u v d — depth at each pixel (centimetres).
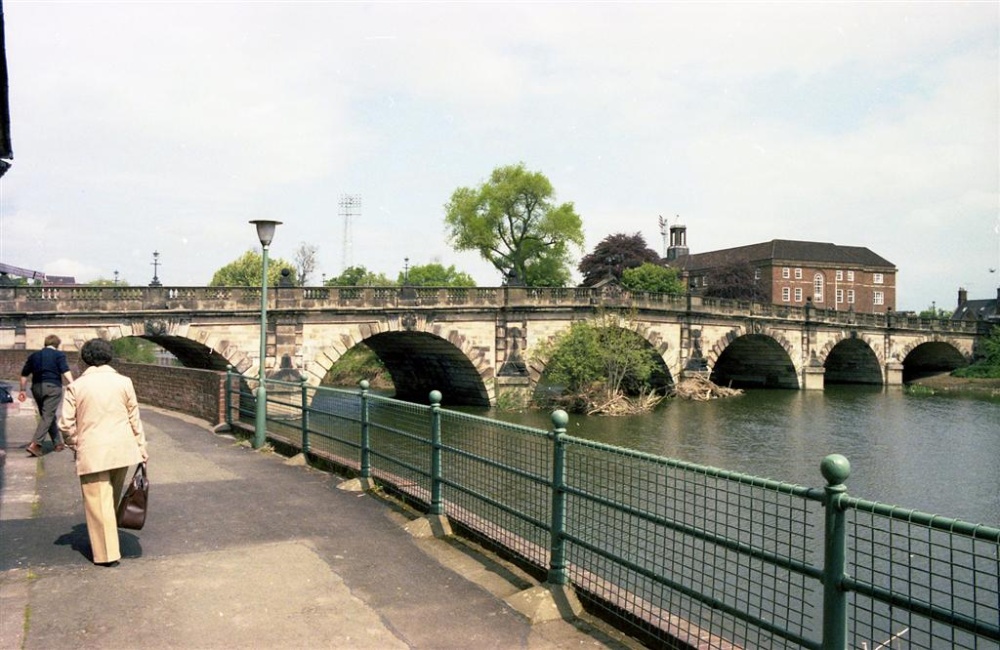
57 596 686
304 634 621
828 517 471
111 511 775
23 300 3172
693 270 10975
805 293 10381
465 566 813
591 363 4350
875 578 1359
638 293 4897
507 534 866
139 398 2738
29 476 1198
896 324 6769
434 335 4303
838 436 3497
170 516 1005
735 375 6781
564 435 727
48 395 1372
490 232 7338
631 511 650
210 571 771
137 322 3428
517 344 4503
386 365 5766
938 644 1105
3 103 1076
